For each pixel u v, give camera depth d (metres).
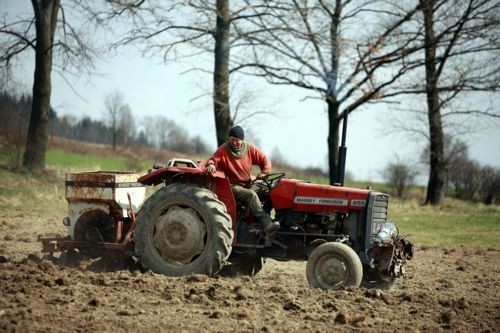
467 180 63.03
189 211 14.55
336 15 42.12
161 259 14.59
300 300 12.50
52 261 15.61
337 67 41.84
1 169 40.72
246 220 14.94
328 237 14.46
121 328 9.99
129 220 15.68
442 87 45.31
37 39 42.75
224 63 40.84
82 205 15.53
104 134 149.88
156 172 14.84
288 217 14.75
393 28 41.84
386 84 42.81
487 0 42.50
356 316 11.26
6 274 13.45
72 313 10.74
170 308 11.33
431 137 52.06
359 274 13.66
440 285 16.36
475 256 23.19
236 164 14.88
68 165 50.78
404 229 32.44
